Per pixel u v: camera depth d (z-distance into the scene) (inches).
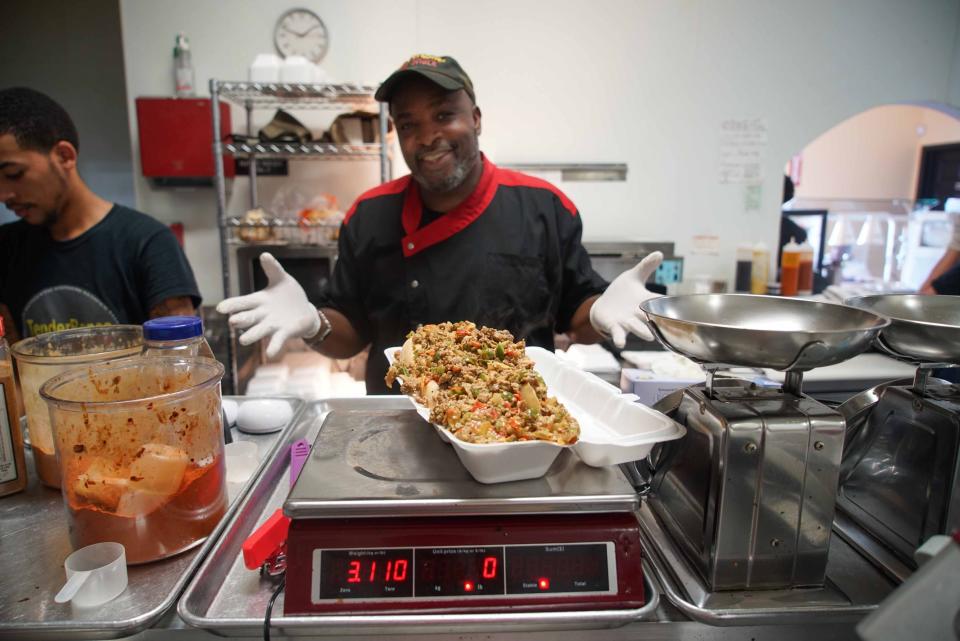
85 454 26.3
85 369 31.0
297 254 91.5
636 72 110.7
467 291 61.7
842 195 143.5
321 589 24.0
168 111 98.0
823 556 26.6
